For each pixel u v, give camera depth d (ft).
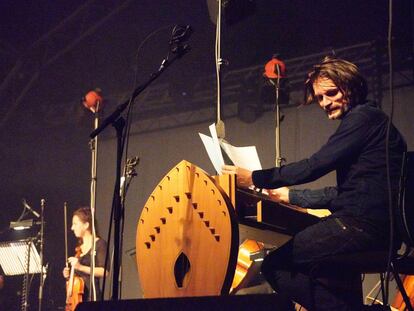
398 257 9.39
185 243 10.26
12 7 29.09
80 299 21.11
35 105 33.63
